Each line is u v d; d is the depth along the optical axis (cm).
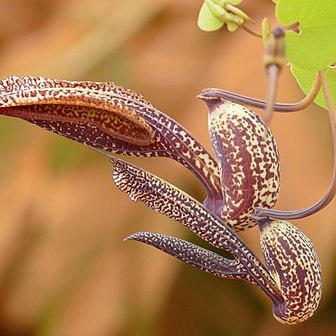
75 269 139
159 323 146
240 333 149
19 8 150
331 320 143
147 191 69
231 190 68
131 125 69
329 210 121
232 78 129
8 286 142
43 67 138
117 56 136
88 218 138
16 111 68
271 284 69
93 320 138
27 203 139
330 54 66
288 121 124
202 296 149
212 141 68
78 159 139
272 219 68
